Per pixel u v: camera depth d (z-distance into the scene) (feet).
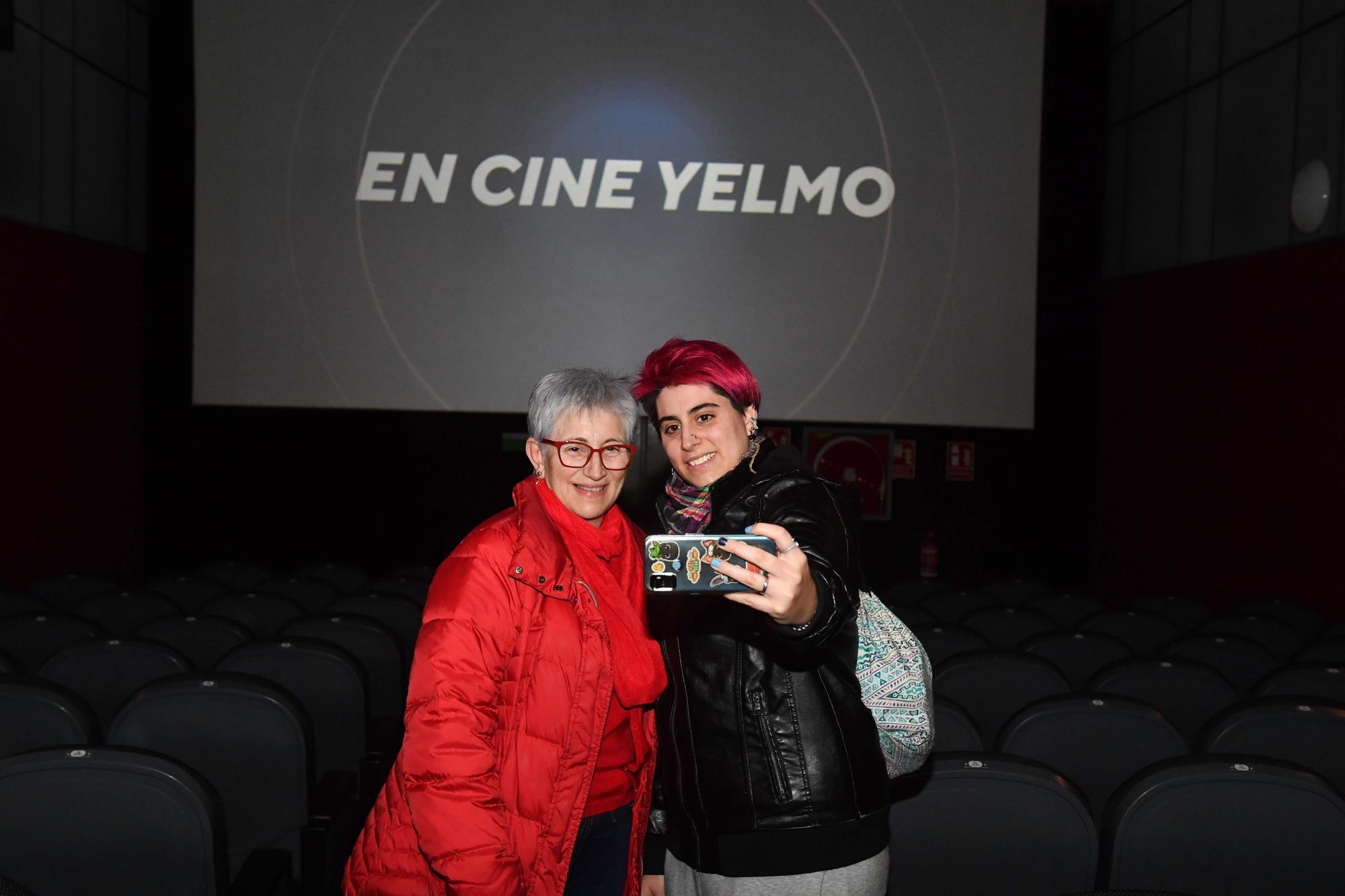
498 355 23.86
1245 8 24.09
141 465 29.68
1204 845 5.47
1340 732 7.17
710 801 4.85
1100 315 31.53
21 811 5.88
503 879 4.39
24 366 23.48
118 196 28.14
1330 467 21.02
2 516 22.75
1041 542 32.91
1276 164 22.89
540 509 5.16
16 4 22.75
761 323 23.98
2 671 9.46
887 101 23.71
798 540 4.33
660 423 5.32
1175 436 27.09
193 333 23.65
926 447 33.01
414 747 4.53
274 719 7.97
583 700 4.85
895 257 23.98
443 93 23.41
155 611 13.61
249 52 23.24
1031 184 23.90
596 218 23.72
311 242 23.58
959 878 6.01
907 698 5.01
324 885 7.86
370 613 13.79
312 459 31.94
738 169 23.70
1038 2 23.62
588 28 23.36
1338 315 20.80
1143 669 9.46
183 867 6.03
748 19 23.45
